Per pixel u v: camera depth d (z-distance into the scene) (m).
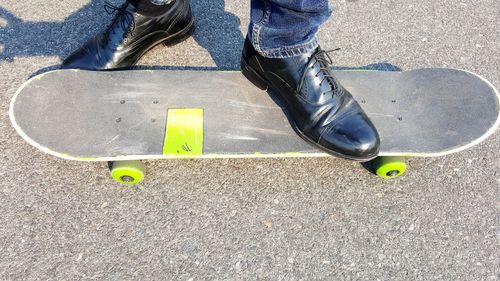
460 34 1.01
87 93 0.78
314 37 0.71
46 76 0.79
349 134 0.70
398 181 0.79
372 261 0.71
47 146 0.71
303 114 0.73
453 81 0.82
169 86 0.80
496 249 0.73
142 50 0.88
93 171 0.78
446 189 0.79
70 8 1.00
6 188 0.75
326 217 0.75
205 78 0.82
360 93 0.81
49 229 0.72
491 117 0.77
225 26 0.99
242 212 0.75
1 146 0.80
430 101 0.79
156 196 0.76
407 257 0.72
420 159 0.82
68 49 0.93
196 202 0.76
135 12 0.83
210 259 0.70
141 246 0.71
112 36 0.84
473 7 1.06
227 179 0.78
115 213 0.74
